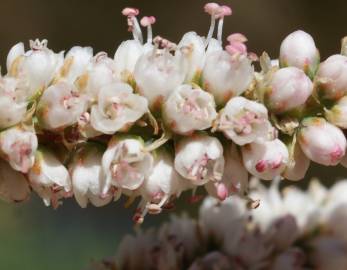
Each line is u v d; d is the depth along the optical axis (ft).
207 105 0.30
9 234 0.73
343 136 0.31
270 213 0.39
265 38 0.93
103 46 0.94
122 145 0.30
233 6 0.92
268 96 0.31
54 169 0.30
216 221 0.37
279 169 0.31
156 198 0.31
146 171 0.30
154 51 0.31
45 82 0.30
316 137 0.31
